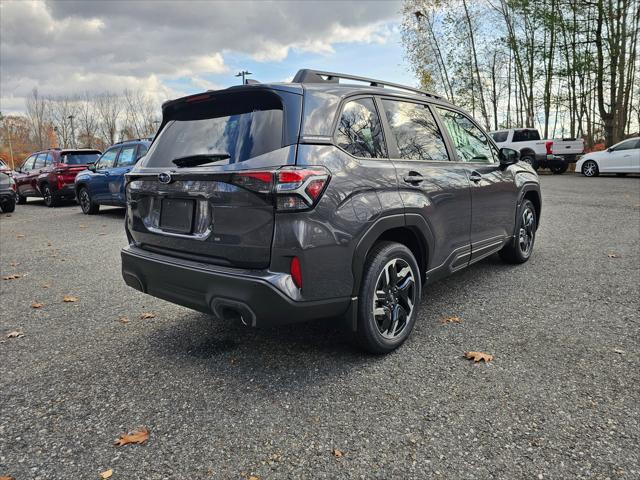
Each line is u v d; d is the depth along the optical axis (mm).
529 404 2338
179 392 2598
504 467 1895
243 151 2529
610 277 4453
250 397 2512
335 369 2799
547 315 3547
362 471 1907
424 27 26000
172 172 2766
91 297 4477
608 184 13984
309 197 2381
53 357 3123
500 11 24484
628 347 2934
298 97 2592
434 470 1896
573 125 27969
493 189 4188
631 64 23250
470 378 2627
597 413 2238
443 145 3684
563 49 22031
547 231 6949
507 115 28422
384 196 2836
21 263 6043
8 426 2316
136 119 74500
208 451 2074
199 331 3508
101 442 2168
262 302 2367
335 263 2531
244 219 2439
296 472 1918
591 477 1817
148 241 3061
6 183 11883
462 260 3785
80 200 11406
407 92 3516
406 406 2369
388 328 2975
